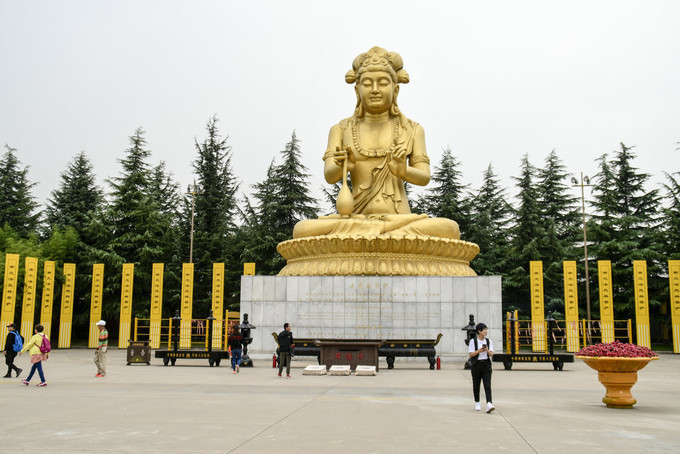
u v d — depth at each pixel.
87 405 9.16
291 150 39.94
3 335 24.48
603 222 35.94
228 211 43.41
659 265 33.62
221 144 45.22
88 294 34.06
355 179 22.33
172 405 9.18
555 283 36.00
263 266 38.75
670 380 14.01
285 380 13.15
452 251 20.38
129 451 6.00
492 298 18.89
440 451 6.09
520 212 37.94
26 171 43.19
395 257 19.47
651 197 37.91
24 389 11.42
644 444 6.47
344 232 19.97
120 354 23.33
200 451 6.02
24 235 40.12
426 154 22.34
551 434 7.00
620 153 39.34
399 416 8.23
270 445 6.31
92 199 42.78
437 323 18.91
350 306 19.12
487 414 8.46
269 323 19.48
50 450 6.03
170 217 38.47
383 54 22.41
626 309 34.47
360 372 14.37
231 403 9.41
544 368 17.56
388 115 22.67
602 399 9.77
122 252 36.03
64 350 25.89
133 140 39.00
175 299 36.56
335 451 6.05
